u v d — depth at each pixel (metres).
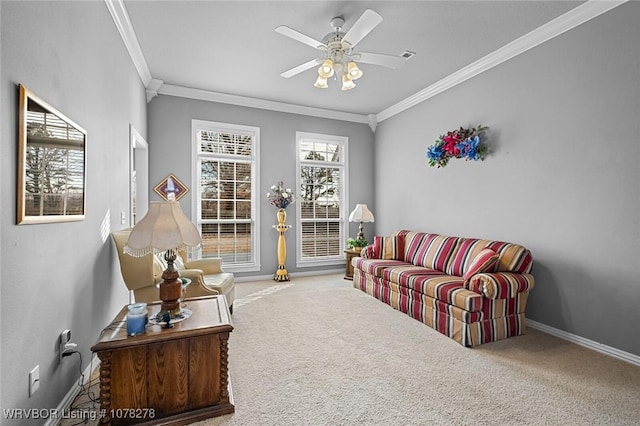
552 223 2.88
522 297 2.84
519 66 3.18
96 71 2.21
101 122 2.31
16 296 1.29
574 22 2.69
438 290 2.87
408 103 4.77
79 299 1.91
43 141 1.47
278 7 2.63
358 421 1.63
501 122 3.37
